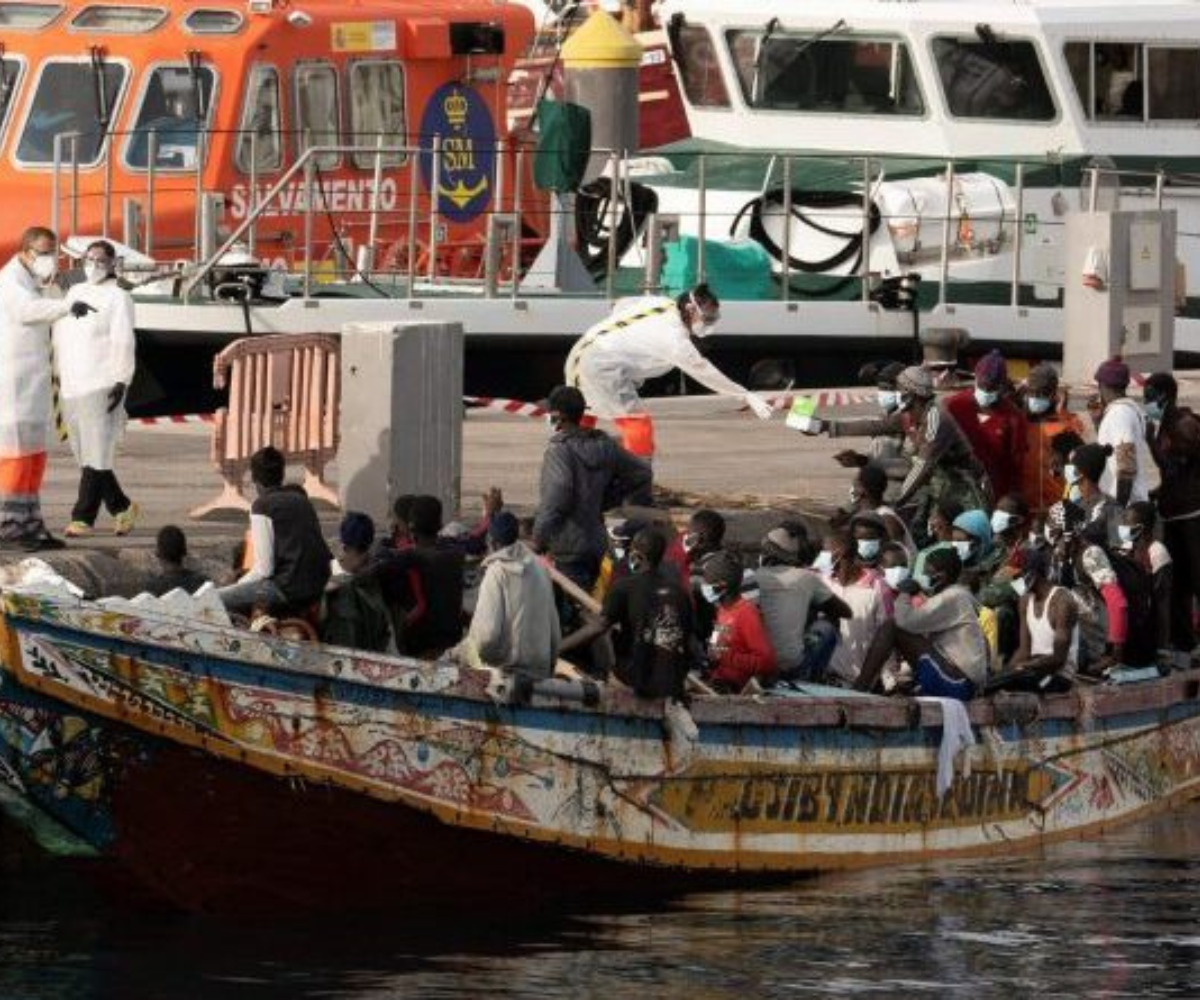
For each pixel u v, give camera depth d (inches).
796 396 2455.7
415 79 2778.1
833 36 2923.2
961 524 1844.2
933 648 1729.8
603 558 1740.9
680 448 2445.9
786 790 1643.7
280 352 2026.3
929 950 1499.8
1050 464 2012.8
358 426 1978.3
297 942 1496.1
